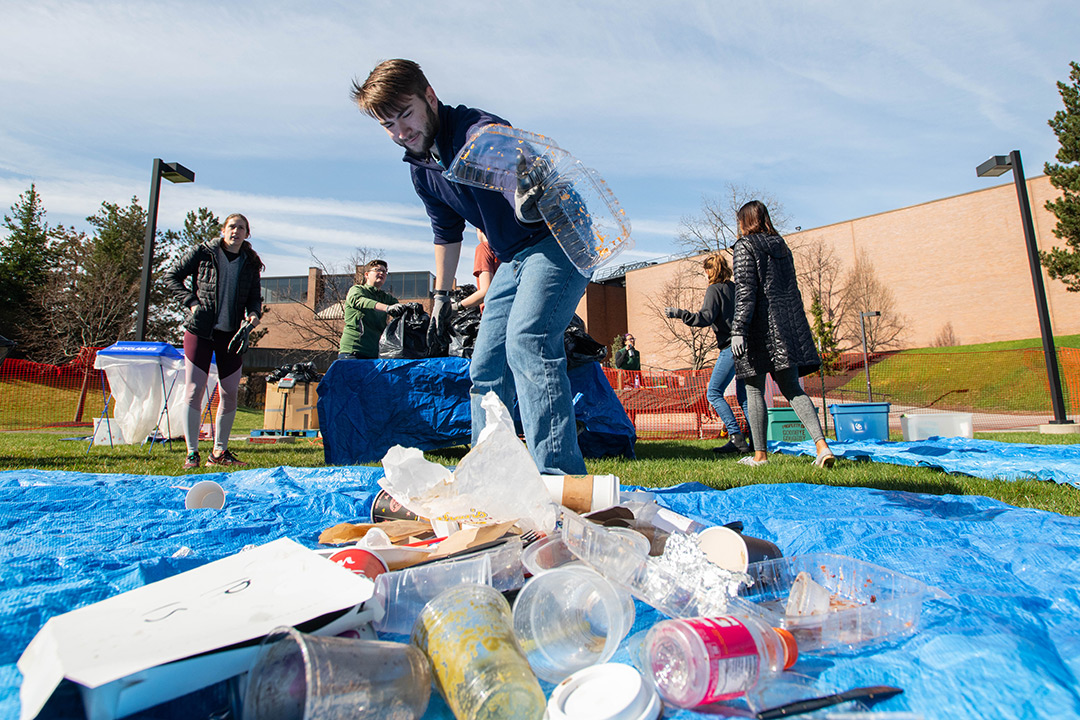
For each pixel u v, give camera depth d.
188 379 4.50
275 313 36.59
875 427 6.97
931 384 21.55
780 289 4.09
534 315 2.36
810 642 1.10
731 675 0.90
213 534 1.95
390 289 33.34
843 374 24.06
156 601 0.99
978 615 1.20
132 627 0.88
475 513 1.53
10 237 26.34
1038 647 1.06
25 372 14.89
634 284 37.50
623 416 5.98
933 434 7.04
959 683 0.93
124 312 25.47
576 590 1.10
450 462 5.11
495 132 2.00
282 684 0.80
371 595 0.97
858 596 1.30
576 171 2.05
